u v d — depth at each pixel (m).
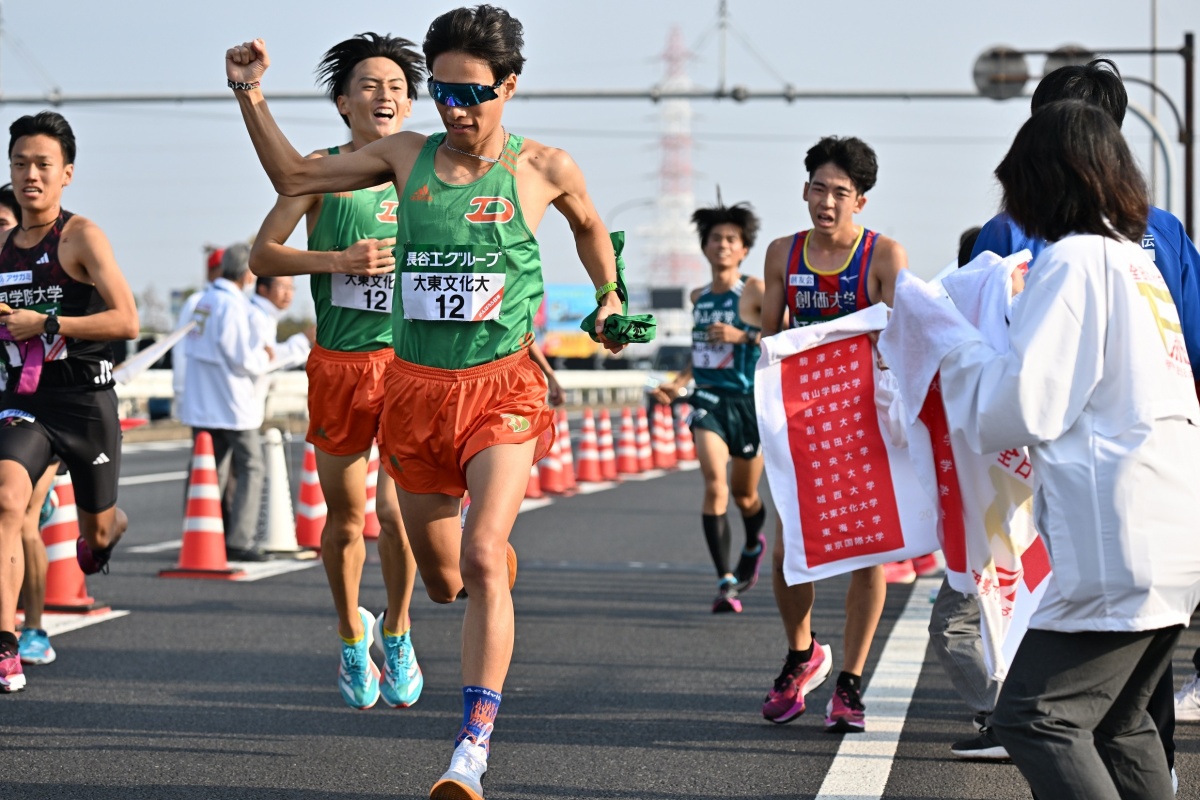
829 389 10.99
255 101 8.74
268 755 10.57
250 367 20.19
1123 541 6.42
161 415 50.31
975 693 10.25
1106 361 6.53
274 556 21.44
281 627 15.81
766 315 11.91
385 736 11.16
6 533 12.25
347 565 11.16
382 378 10.81
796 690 11.45
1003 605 8.65
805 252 11.62
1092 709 6.68
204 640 15.04
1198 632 15.35
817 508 10.95
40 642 13.85
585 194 9.19
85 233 12.56
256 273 10.67
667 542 24.27
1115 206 6.71
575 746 10.86
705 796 9.53
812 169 11.52
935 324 7.22
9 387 12.56
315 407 10.96
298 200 10.73
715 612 17.23
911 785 9.73
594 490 34.56
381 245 10.77
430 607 17.61
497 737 11.13
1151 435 6.47
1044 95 9.06
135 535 24.36
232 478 21.47
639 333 9.07
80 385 12.64
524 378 9.02
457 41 8.57
